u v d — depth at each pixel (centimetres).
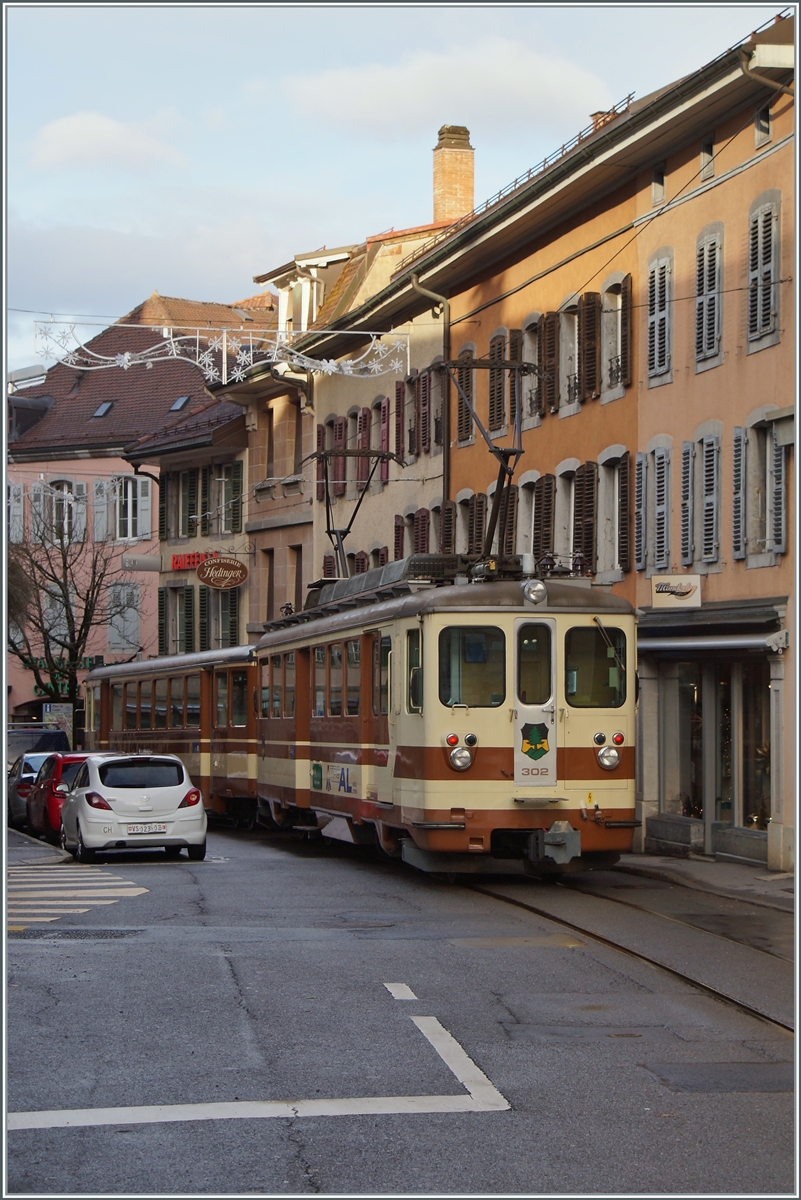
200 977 1254
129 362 2959
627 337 2767
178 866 2350
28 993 1186
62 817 2670
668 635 2481
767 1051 996
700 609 2417
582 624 1919
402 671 1973
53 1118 830
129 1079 916
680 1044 1015
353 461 4556
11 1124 819
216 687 3384
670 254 2623
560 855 1858
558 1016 1101
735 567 2372
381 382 4306
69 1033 1042
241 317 7131
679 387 2580
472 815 1869
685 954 1370
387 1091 888
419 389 3919
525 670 1902
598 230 2923
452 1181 721
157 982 1232
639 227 2747
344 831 2330
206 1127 813
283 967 1302
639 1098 875
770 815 2250
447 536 3684
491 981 1236
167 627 5991
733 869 2194
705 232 2494
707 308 2477
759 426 2320
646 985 1223
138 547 6359
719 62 2314
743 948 1410
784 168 2258
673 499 2591
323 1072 933
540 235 3195
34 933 1526
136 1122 823
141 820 2458
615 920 1602
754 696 2331
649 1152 770
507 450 2230
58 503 6531
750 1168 743
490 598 1902
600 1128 812
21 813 3778
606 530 2875
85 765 2578
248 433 5422
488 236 3300
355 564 4491
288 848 2775
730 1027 1067
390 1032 1045
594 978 1252
